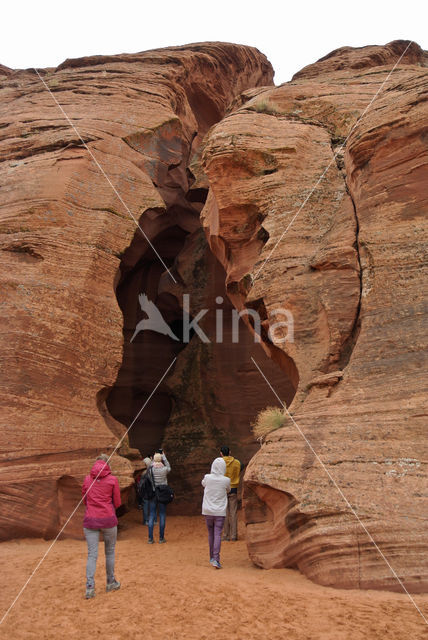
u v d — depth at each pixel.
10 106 13.20
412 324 6.78
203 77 17.12
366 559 5.29
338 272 8.08
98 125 12.41
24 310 9.52
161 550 7.91
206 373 13.75
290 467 6.48
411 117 7.82
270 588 5.28
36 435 8.87
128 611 4.94
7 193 10.91
